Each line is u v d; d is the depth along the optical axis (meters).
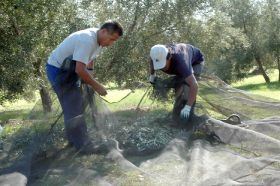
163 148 4.67
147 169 4.14
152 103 5.67
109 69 12.12
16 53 11.70
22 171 4.18
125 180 3.93
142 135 5.07
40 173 4.30
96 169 4.22
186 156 4.35
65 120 4.87
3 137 5.71
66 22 12.25
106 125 5.16
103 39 5.03
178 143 4.57
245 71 31.41
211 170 3.88
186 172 3.88
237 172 3.92
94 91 5.16
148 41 12.38
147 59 12.23
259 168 4.00
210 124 5.05
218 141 4.89
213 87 6.06
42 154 4.62
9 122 7.98
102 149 4.63
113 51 11.93
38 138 4.71
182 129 5.24
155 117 5.54
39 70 13.13
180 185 3.67
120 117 5.54
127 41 11.91
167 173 3.97
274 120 5.61
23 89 12.88
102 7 12.67
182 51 5.30
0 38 12.02
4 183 3.95
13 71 11.88
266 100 6.28
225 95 6.09
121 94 8.18
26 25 11.89
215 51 13.27
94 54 5.14
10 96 13.15
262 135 4.75
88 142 4.80
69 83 5.01
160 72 6.23
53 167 4.37
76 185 3.99
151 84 5.67
